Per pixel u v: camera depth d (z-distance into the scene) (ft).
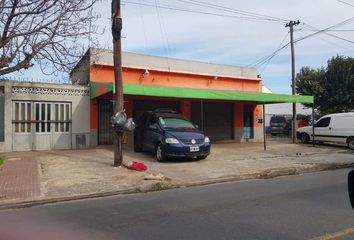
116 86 44.86
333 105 119.55
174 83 75.92
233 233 20.72
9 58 45.62
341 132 73.61
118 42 44.70
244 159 54.60
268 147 72.33
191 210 26.30
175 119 54.54
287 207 26.78
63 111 62.95
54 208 28.27
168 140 49.32
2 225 23.41
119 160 45.70
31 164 46.85
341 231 20.88
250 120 87.61
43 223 23.65
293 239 19.62
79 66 68.03
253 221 23.12
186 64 78.64
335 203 27.99
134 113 70.54
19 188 34.06
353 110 119.55
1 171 42.19
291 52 86.38
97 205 28.84
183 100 76.69
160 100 73.56
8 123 58.70
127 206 28.09
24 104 60.08
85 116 64.59
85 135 64.44
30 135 60.39
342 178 41.01
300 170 46.75
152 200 30.25
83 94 64.54
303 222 22.80
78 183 36.32
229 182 39.42
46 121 61.62
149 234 20.71
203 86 80.18
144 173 41.60
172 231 21.22
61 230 21.89
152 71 72.74
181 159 53.42
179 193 33.32
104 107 66.44
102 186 35.04
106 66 66.80
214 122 81.82
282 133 113.29
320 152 65.41
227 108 84.07
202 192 33.53
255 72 90.22
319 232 20.75
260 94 68.44
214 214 24.98
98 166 45.80
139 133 57.67
